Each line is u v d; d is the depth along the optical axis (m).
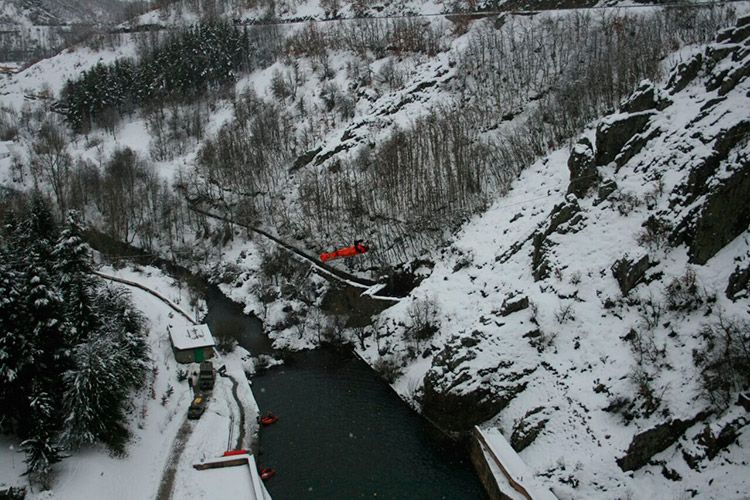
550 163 86.62
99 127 167.38
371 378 72.56
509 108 112.12
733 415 46.28
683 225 57.69
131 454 53.06
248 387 69.44
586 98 98.38
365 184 107.75
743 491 42.56
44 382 50.75
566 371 57.53
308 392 69.06
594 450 50.34
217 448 56.53
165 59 173.50
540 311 62.38
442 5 175.38
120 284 96.12
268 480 52.81
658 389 50.72
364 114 131.88
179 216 123.06
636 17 121.00
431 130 108.88
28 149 149.50
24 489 44.91
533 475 50.06
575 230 66.88
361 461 55.91
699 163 58.06
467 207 92.38
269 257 99.25
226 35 173.25
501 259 74.88
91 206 127.62
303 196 111.94
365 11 188.88
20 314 48.88
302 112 141.75
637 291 57.72
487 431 56.81
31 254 54.56
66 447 49.25
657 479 47.16
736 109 59.88
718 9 113.19
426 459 56.53
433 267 86.62
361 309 84.50
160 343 75.62
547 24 131.00
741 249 53.38
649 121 68.62
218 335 81.31
